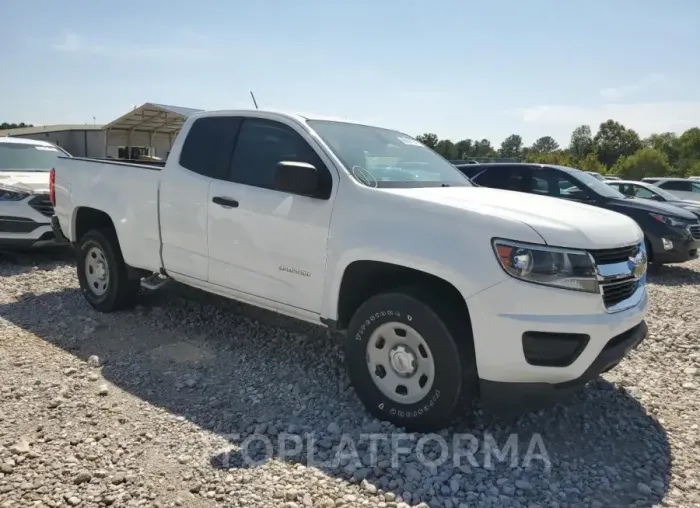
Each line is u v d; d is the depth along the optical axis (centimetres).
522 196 408
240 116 457
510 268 311
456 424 362
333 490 285
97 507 265
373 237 353
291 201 399
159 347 482
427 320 329
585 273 313
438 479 299
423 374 342
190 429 344
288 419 362
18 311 569
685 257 963
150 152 3130
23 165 935
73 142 3906
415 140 524
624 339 344
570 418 382
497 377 319
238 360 459
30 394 381
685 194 1984
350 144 426
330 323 384
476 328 318
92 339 496
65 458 304
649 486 304
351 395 401
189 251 471
